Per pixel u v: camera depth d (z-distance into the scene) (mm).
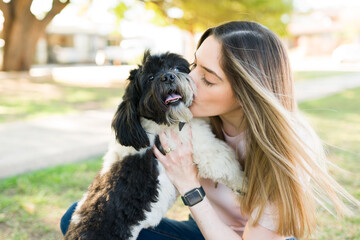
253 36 1946
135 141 2217
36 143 6160
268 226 1895
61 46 33375
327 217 3389
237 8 11258
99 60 32719
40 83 15609
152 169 2178
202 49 2072
